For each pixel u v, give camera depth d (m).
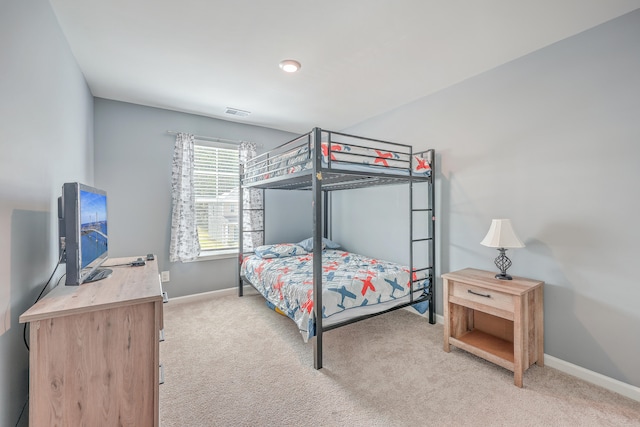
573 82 2.05
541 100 2.22
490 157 2.56
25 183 1.33
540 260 2.24
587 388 1.92
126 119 3.28
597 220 1.96
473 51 2.25
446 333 2.42
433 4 1.71
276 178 2.83
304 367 2.18
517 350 1.95
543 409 1.72
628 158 1.83
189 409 1.72
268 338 2.66
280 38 2.05
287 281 2.66
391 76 2.66
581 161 2.03
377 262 3.37
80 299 1.27
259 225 4.14
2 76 1.10
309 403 1.78
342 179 2.75
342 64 2.43
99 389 1.23
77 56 2.25
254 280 3.38
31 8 1.38
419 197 3.23
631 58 1.81
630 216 1.83
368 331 2.81
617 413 1.69
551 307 2.18
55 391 1.16
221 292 3.88
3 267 1.13
